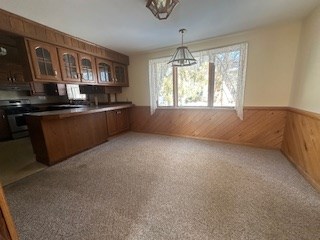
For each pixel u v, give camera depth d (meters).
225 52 3.08
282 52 2.67
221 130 3.42
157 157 2.75
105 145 3.48
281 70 2.72
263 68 2.84
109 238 1.24
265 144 3.04
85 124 3.17
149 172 2.25
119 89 4.54
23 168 2.49
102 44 3.33
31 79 2.37
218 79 3.28
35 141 2.61
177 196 1.72
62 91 4.72
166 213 1.48
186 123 3.83
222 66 3.15
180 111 3.84
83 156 2.89
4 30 1.95
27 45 2.26
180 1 1.83
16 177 2.21
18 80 4.20
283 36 2.62
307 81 2.12
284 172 2.13
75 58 2.97
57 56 2.67
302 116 2.16
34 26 2.26
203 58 3.32
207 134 3.61
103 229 1.33
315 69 1.92
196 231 1.28
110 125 3.91
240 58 2.93
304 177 1.99
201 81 3.49
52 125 2.57
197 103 3.64
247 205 1.55
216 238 1.21
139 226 1.35
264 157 2.62
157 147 3.26
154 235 1.26
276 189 1.78
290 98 2.69
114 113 4.03
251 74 2.95
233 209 1.50
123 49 3.71
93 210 1.54
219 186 1.87
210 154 2.81
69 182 2.05
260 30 2.74
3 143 3.86
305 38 2.29
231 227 1.31
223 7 1.99
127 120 4.55
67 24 2.35
